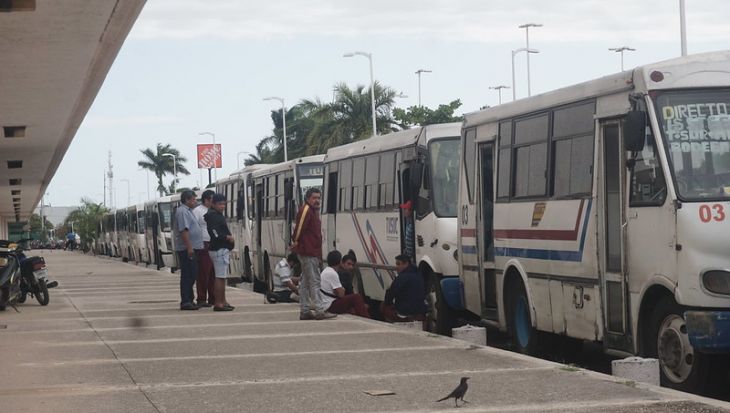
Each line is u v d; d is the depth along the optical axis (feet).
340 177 94.84
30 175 166.71
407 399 37.29
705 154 43.19
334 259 74.59
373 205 84.02
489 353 49.01
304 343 54.80
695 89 44.04
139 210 241.14
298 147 320.70
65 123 102.53
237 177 144.77
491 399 36.78
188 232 77.82
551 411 34.32
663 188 42.98
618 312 46.83
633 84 45.27
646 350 45.06
